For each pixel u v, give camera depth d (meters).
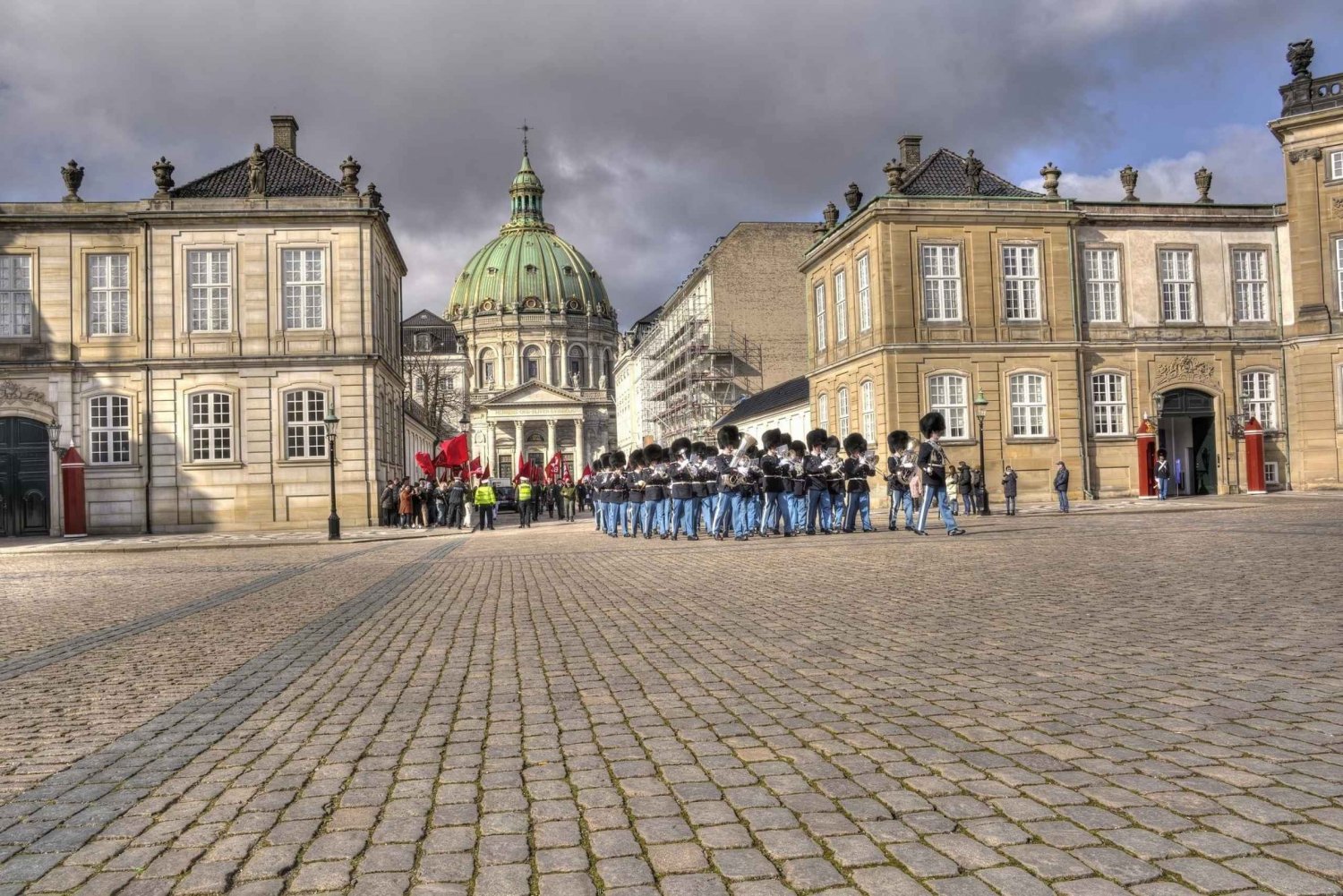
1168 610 10.17
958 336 40.59
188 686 8.15
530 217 164.12
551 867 4.03
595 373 153.62
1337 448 41.12
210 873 4.07
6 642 11.11
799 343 68.62
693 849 4.18
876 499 40.72
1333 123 40.84
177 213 40.16
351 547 29.23
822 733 5.93
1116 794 4.62
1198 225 42.88
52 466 39.97
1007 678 7.25
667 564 18.83
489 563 21.03
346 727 6.55
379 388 42.53
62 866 4.19
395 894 3.81
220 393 40.31
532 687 7.68
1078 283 41.72
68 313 40.25
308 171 43.09
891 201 40.16
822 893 3.70
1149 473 41.31
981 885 3.71
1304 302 41.72
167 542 33.84
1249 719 5.86
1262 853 3.90
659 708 6.78
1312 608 9.94
